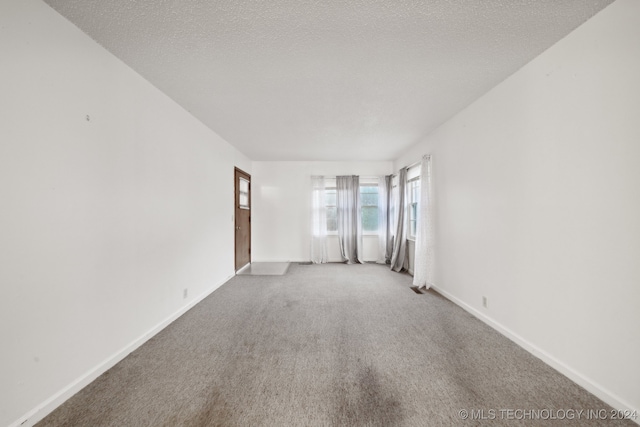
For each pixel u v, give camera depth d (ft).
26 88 4.69
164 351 7.18
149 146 8.08
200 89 8.57
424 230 13.04
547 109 6.48
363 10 5.21
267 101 9.48
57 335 5.20
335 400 5.28
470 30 5.82
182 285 9.94
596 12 5.28
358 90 8.65
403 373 6.15
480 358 6.75
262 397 5.38
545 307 6.56
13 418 4.48
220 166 13.73
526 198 7.14
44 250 4.98
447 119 11.29
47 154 5.04
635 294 4.74
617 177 4.99
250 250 19.92
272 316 9.59
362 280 14.65
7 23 4.42
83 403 5.20
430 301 11.12
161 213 8.68
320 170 20.31
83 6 5.07
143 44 6.26
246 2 4.98
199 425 4.67
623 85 4.88
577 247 5.74
